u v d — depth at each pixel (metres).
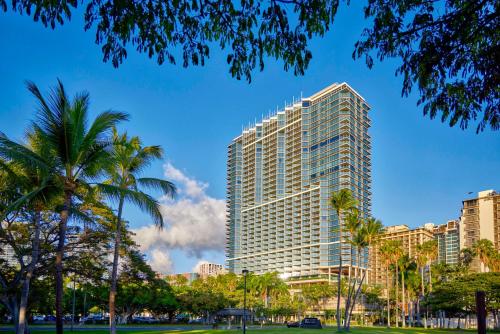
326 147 176.88
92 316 111.50
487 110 7.93
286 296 127.56
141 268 38.78
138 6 7.00
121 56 7.29
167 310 95.44
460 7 7.24
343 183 166.00
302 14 7.25
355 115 177.62
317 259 166.38
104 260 37.19
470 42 7.52
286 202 188.12
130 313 85.12
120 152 28.73
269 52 7.61
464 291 81.75
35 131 20.78
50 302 48.56
